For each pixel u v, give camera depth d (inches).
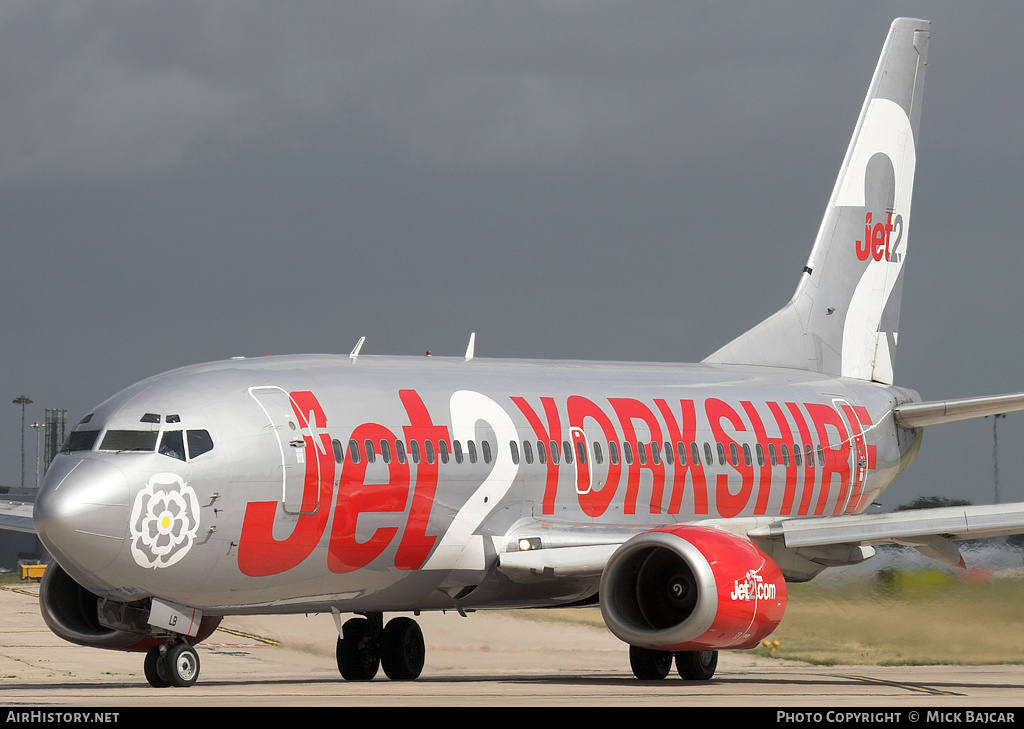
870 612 4731.8
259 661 4210.1
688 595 3095.5
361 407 3117.6
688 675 3511.3
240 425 2886.3
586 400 3646.7
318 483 2960.1
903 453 4527.6
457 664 4392.2
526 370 3646.7
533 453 3420.3
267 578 2925.7
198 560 2797.7
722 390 4069.9
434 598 3312.0
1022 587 4672.7
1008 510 3137.3
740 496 3939.5
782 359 4458.7
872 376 4692.4
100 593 2790.4
